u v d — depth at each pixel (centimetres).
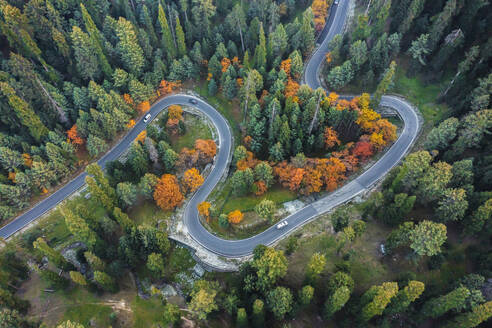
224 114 13400
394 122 11844
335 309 7362
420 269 8469
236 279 8600
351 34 13388
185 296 9119
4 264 8825
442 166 8569
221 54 13525
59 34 12250
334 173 9894
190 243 9931
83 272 9450
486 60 10338
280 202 10431
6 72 11512
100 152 12394
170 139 12862
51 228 10662
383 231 9212
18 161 10775
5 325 7394
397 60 13025
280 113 11506
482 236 8425
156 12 14788
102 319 8406
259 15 14562
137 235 9256
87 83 12900
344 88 13038
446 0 11875
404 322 8012
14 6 13288
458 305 7000
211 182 11425
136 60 12850
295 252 9212
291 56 12694
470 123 9169
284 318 8075
